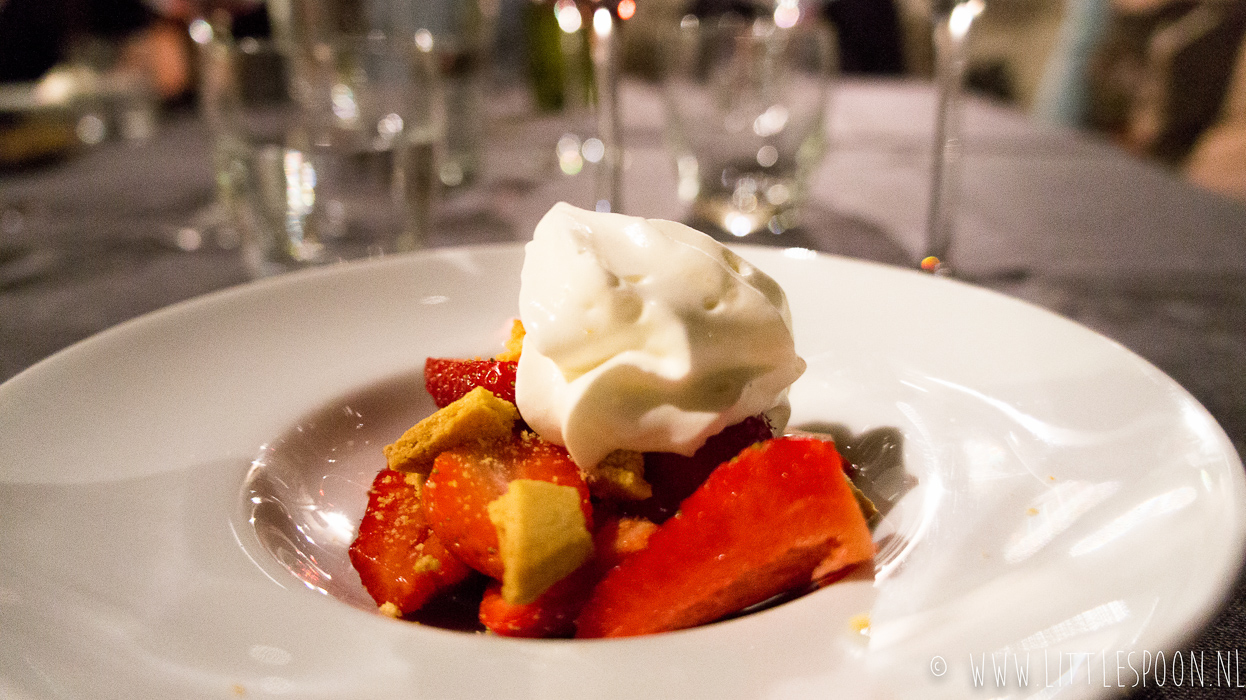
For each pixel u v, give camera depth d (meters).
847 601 0.20
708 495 0.22
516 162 0.59
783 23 0.66
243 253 0.44
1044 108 1.15
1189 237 0.45
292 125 0.43
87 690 0.18
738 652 0.19
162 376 0.27
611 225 0.25
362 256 0.41
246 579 0.21
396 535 0.24
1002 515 0.22
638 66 1.00
